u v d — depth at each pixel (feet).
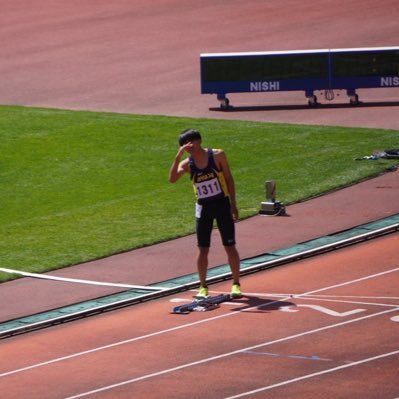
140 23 451.94
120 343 136.26
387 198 207.92
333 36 402.31
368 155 247.50
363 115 299.17
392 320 137.28
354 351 126.21
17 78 370.12
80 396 117.80
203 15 459.73
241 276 164.55
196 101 325.62
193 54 390.21
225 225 149.18
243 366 123.54
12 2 510.99
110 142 277.64
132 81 355.77
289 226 191.93
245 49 390.83
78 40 426.92
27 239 195.93
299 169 239.09
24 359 133.18
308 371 120.37
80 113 311.88
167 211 211.61
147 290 159.43
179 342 134.31
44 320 148.15
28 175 252.83
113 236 193.98
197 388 117.39
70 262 178.09
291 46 389.60
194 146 147.02
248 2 481.87
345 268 164.55
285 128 284.00
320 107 314.76
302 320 139.64
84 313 150.41
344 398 111.55
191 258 176.35
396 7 447.83
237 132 280.92
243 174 238.68
